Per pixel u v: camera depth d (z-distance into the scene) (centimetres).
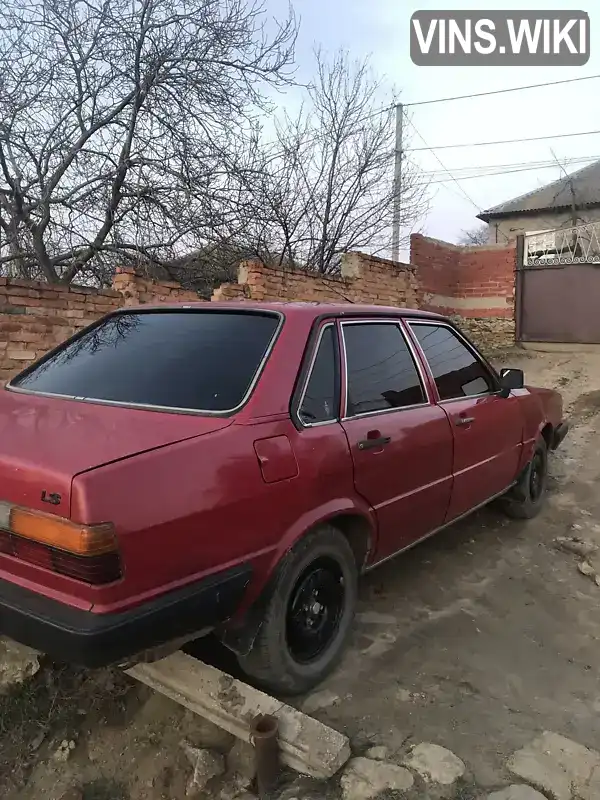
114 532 200
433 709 276
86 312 637
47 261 932
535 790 229
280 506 252
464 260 1248
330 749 232
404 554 436
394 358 349
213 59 975
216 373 274
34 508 208
